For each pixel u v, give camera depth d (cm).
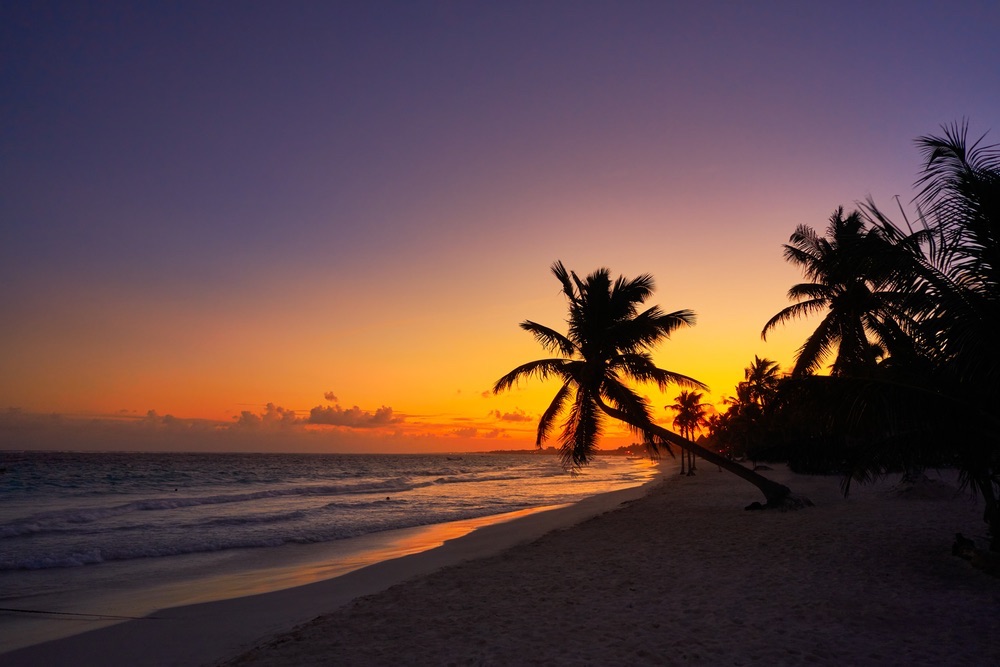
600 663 618
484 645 691
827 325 2167
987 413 839
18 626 888
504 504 3056
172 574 1300
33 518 2319
